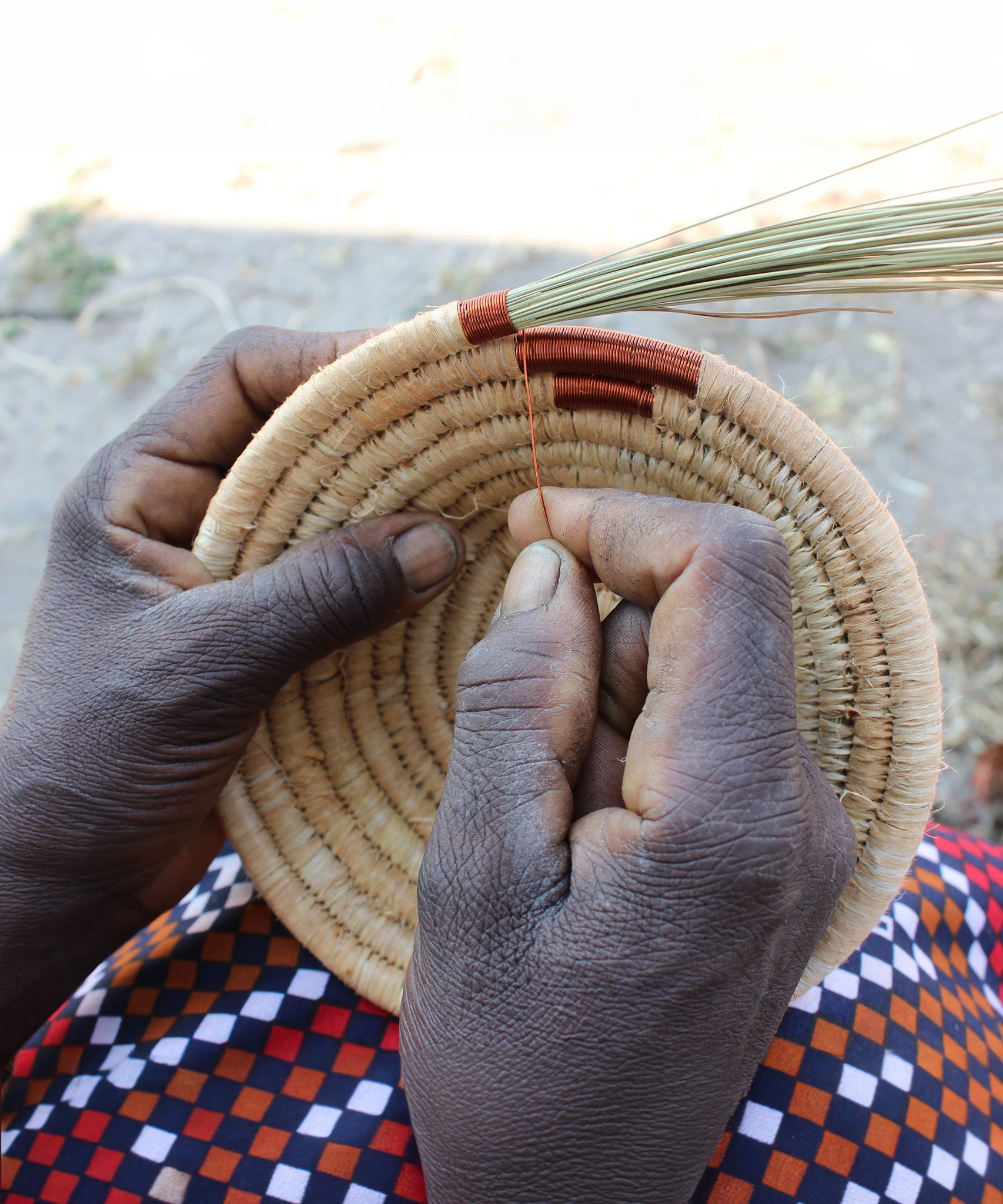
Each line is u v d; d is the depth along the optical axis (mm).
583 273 540
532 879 487
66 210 2490
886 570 536
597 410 569
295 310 2221
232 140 2576
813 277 528
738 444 545
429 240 2283
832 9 2625
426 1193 614
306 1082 709
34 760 647
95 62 2854
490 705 521
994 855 918
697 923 455
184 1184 672
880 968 749
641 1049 469
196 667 634
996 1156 688
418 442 621
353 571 636
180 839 703
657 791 461
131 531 695
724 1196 645
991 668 1601
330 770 766
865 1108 676
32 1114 735
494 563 742
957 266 513
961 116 2287
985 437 1889
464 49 2682
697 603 476
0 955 672
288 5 2898
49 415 2170
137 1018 769
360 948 732
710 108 2420
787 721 467
